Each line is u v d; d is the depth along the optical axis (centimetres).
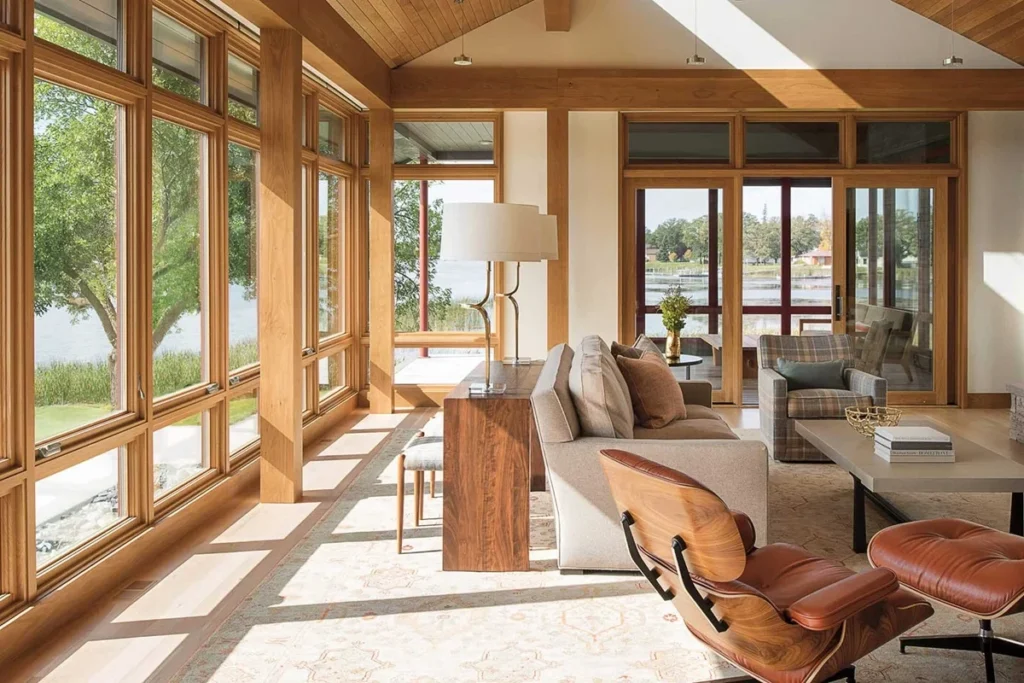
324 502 507
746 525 287
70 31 352
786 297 834
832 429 491
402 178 827
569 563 380
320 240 737
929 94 774
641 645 309
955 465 396
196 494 470
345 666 293
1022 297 820
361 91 693
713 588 232
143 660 297
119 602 352
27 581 311
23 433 308
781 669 235
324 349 734
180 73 464
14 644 299
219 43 503
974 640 294
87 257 367
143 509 408
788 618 228
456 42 791
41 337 333
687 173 820
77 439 353
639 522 253
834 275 826
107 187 384
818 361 649
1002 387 824
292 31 500
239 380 542
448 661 297
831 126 820
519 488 384
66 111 351
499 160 816
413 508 494
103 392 380
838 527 448
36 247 329
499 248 391
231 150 534
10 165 303
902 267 829
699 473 367
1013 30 729
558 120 797
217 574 385
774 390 600
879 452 417
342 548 421
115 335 391
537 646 309
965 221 816
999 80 770
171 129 455
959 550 277
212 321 506
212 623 330
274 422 504
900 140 820
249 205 569
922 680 278
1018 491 372
